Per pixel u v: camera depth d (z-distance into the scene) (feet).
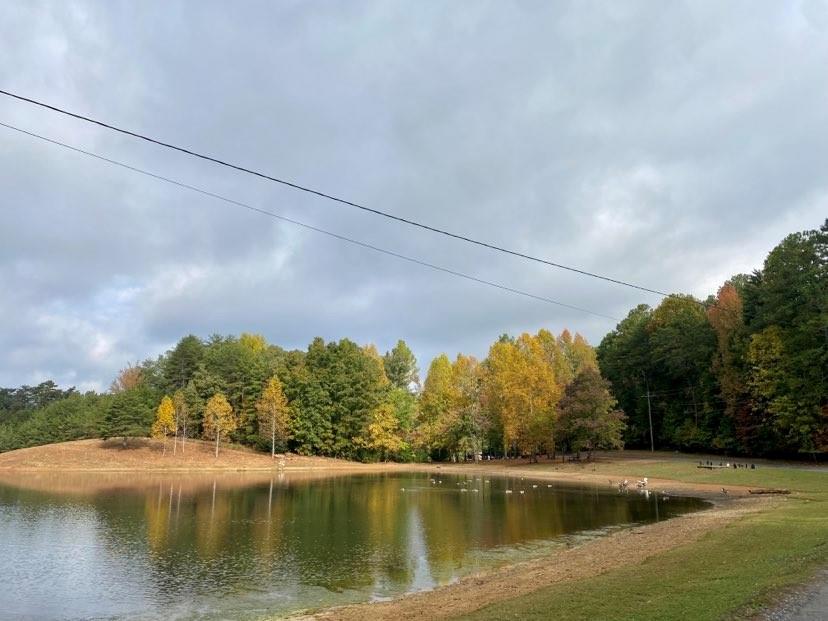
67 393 601.21
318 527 107.65
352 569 74.54
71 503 142.72
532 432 279.90
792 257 203.31
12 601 60.90
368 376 345.72
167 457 289.94
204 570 74.23
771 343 208.03
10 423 446.60
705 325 273.54
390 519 117.80
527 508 134.21
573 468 248.32
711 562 52.75
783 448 215.92
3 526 107.76
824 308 184.65
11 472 253.65
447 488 188.03
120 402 294.87
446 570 73.51
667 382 307.17
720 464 215.10
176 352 393.09
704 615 33.42
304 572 73.05
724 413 247.50
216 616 55.42
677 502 138.72
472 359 367.66
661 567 54.13
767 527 73.15
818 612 32.73
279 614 55.57
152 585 67.10
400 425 360.89
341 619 52.54
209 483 206.39
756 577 42.65
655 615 35.14
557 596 46.68
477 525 109.60
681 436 279.28
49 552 85.30
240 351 375.86
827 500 110.22
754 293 238.27
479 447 329.31
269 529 105.29
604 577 53.36
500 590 59.06
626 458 270.26
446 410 354.54
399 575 71.20
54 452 286.25
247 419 337.11
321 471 282.56
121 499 151.94
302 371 343.26
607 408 262.88
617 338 367.25
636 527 101.55
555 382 295.69
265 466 294.87
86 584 67.51
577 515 120.98
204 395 339.16
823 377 189.26
